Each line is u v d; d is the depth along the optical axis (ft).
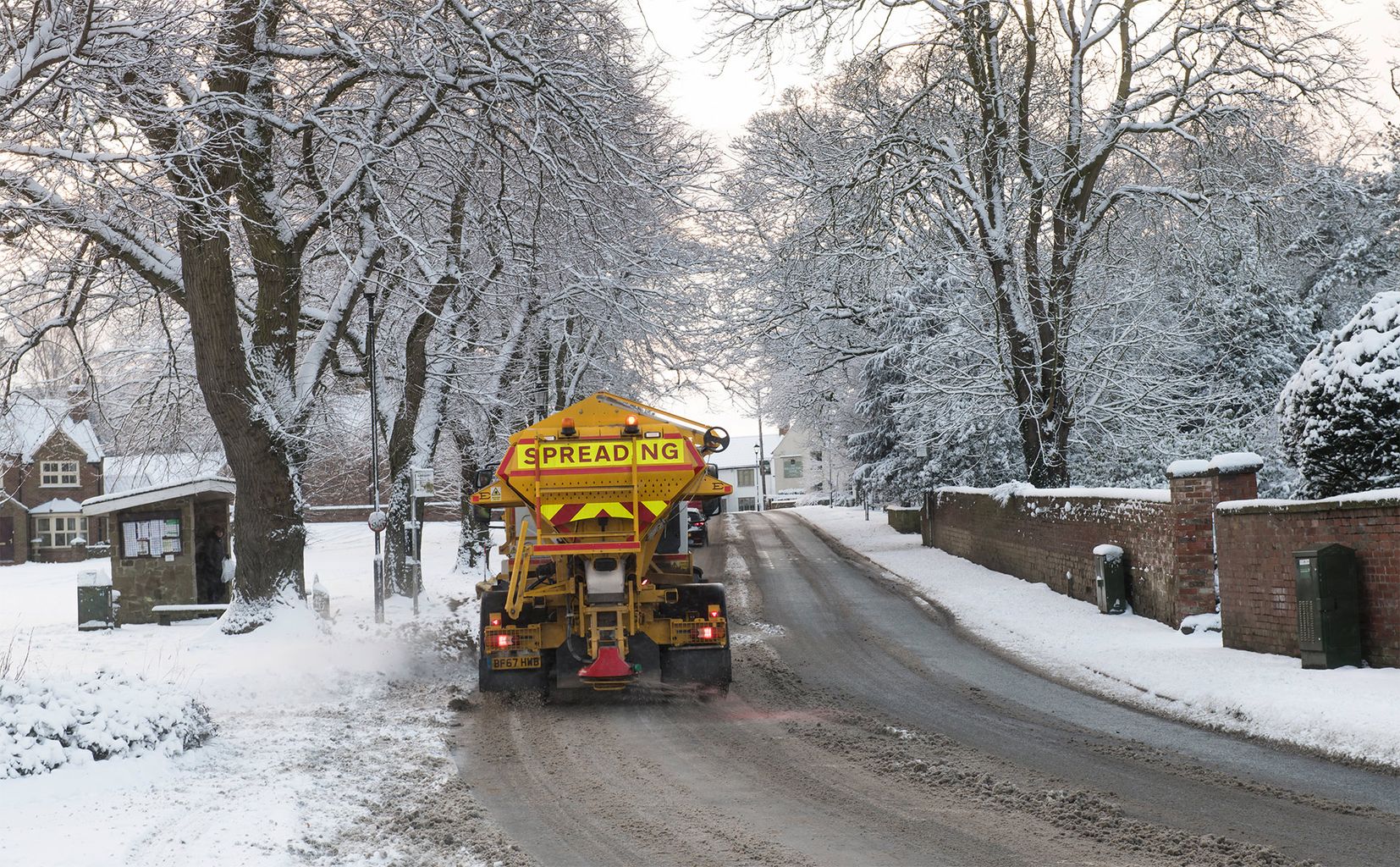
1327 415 47.55
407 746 33.47
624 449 42.93
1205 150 86.12
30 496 197.98
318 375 62.69
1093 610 62.49
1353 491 47.21
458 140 65.26
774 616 69.82
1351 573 38.22
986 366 100.83
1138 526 58.95
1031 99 95.91
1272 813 24.21
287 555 59.88
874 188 89.10
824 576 95.71
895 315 118.32
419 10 58.75
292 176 67.05
